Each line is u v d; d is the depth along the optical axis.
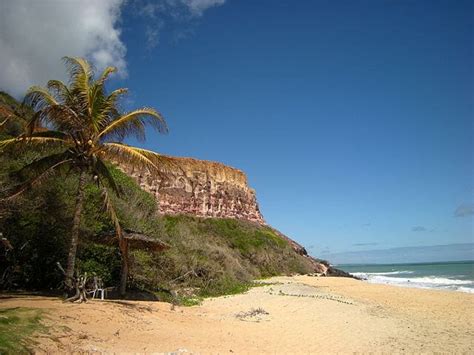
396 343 12.91
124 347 9.25
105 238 17.67
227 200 56.16
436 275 71.69
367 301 23.97
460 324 16.52
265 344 12.00
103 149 14.66
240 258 43.44
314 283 37.47
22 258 17.61
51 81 13.98
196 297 23.27
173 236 29.34
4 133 18.14
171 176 50.16
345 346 12.36
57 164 14.33
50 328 9.18
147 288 21.55
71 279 14.03
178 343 10.55
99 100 14.43
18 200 15.95
